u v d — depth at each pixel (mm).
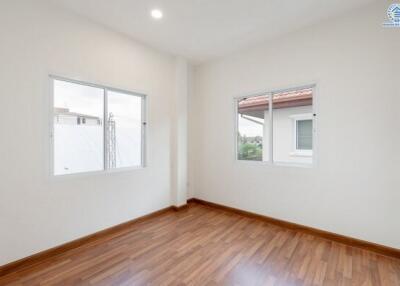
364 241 2340
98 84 2645
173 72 3693
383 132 2223
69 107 2443
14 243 1972
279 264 2061
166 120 3596
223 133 3717
